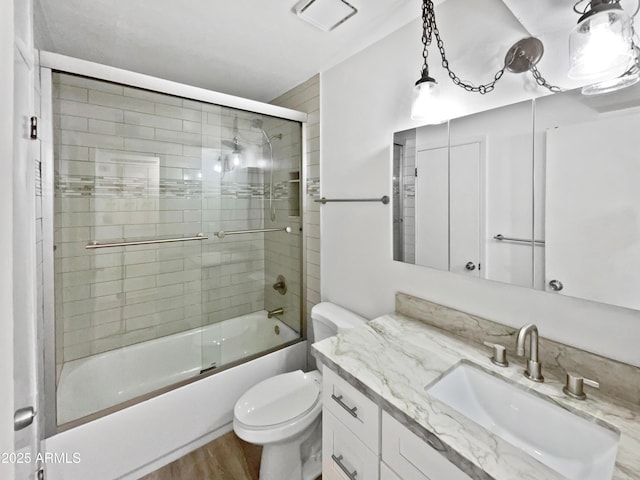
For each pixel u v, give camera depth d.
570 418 0.77
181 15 1.38
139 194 1.92
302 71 1.92
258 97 2.38
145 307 2.03
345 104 1.74
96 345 1.85
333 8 1.32
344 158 1.77
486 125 1.08
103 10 1.34
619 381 0.81
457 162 1.18
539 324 0.99
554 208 0.92
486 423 0.91
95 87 1.56
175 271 2.12
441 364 0.99
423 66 1.31
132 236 1.92
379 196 1.55
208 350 2.14
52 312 1.33
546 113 0.93
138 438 1.47
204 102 1.77
